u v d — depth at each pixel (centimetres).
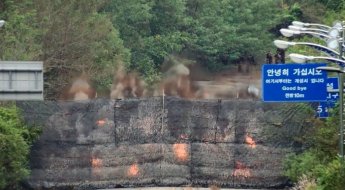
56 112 12800
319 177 10288
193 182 13025
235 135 13025
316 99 11281
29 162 12556
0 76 9594
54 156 12731
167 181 12988
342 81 10306
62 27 16700
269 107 12950
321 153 11550
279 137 12875
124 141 13025
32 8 16162
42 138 12688
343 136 10688
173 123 13100
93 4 17475
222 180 13012
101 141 12950
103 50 17462
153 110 13112
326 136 11325
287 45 10606
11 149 11150
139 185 12975
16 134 11206
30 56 14762
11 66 9606
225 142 13038
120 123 13025
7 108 12162
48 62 16375
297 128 12781
